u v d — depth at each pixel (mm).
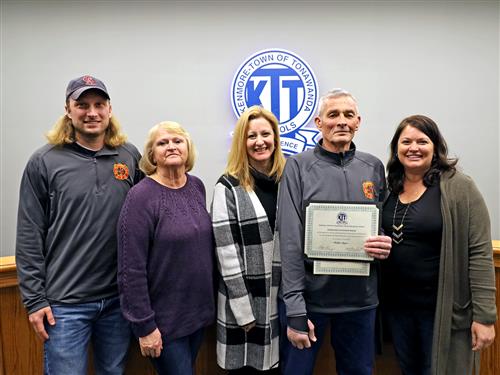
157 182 1320
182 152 1319
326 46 2820
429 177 1357
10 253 2891
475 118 2855
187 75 2840
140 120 2861
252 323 1342
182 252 1279
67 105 1384
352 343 1386
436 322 1313
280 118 2838
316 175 1353
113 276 1398
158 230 1265
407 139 1361
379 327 1495
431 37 2812
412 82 2844
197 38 2818
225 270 1344
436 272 1332
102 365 1464
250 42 2820
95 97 1366
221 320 1388
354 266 1311
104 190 1377
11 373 1563
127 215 1249
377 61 2832
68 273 1343
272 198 1462
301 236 1326
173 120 2865
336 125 1333
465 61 2820
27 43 2811
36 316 1328
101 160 1399
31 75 2830
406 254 1351
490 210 2893
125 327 1448
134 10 2795
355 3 2797
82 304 1352
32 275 1333
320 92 2850
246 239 1354
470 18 2795
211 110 2863
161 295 1289
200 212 1355
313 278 1326
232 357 1372
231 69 2836
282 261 1305
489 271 1286
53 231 1356
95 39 2809
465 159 2881
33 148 2877
